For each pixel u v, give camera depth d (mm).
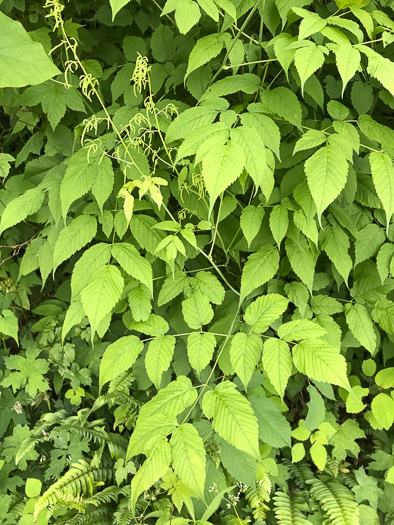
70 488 2160
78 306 1676
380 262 1975
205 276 1915
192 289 1882
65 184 1600
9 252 2717
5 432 2549
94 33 2699
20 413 2525
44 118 2406
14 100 2184
